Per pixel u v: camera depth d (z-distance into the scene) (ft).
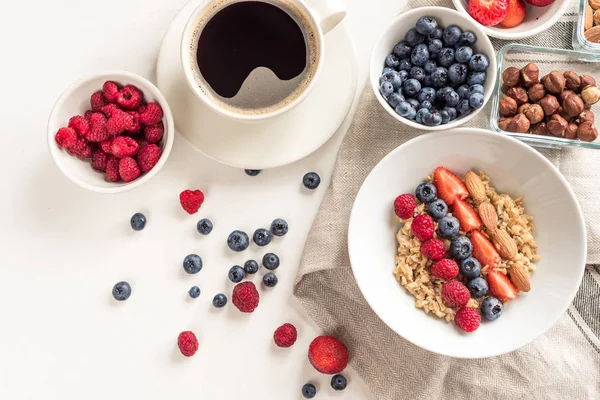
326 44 2.01
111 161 1.99
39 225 2.14
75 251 2.14
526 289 1.96
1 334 2.14
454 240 1.96
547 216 1.98
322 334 2.15
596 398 2.10
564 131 2.02
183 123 2.01
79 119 1.95
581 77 2.02
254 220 2.15
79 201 2.14
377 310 1.95
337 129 2.06
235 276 2.11
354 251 1.96
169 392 2.17
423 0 2.09
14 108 2.11
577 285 1.92
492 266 1.97
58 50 2.11
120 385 2.16
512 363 2.10
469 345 1.95
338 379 2.14
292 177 2.15
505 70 2.04
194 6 2.00
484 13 2.00
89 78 1.94
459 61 1.98
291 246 2.15
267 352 2.16
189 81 1.91
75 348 2.15
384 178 1.97
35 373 2.15
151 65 2.11
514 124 2.01
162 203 2.14
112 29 2.11
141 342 2.16
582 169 2.07
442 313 1.97
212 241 2.15
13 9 2.11
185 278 2.15
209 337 2.16
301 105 2.02
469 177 1.99
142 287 2.15
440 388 2.10
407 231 2.01
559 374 2.10
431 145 1.97
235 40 1.93
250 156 2.03
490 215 1.98
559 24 2.10
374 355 2.12
